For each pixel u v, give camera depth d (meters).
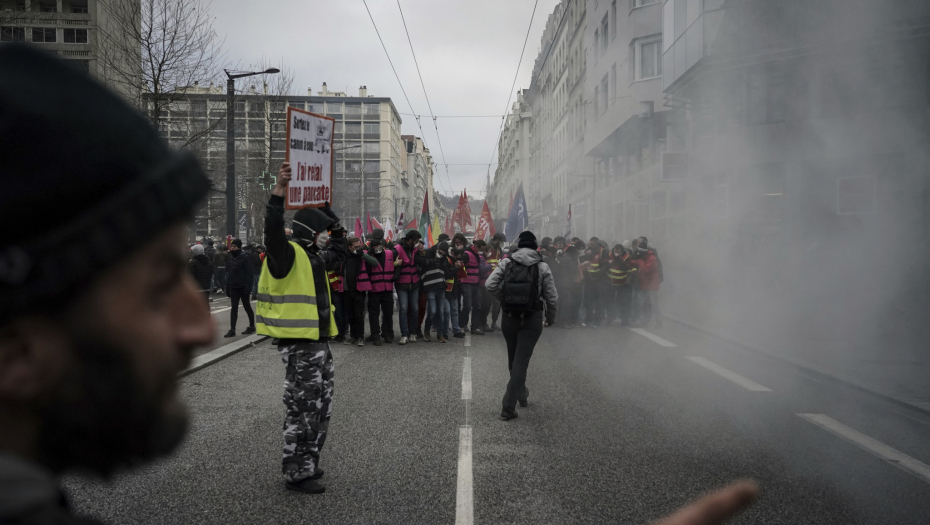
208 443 4.93
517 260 5.73
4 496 0.32
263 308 3.87
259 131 26.86
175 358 0.40
